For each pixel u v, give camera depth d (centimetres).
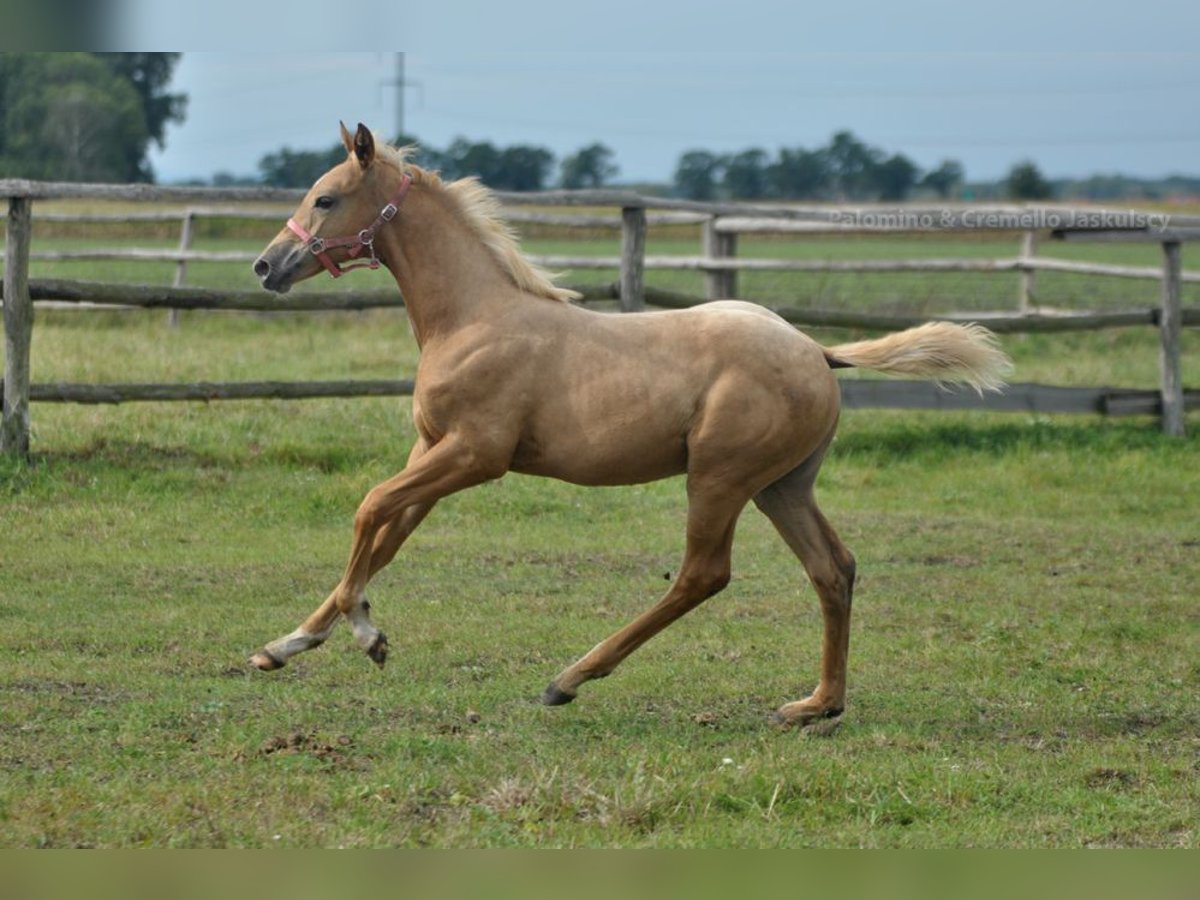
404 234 866
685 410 827
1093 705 929
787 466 845
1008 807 745
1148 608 1166
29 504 1279
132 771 725
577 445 836
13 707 820
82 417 1520
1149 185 13438
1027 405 1812
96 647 956
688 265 2050
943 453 1720
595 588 1170
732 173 13288
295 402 1675
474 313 853
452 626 1043
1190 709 926
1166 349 1839
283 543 1252
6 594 1066
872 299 3000
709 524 842
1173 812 739
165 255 2366
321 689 893
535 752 786
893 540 1366
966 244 5784
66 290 1361
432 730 821
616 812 694
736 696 922
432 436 868
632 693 914
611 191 1606
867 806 732
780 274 3816
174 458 1430
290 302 1459
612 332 845
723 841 668
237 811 680
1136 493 1598
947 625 1107
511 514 1401
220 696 864
